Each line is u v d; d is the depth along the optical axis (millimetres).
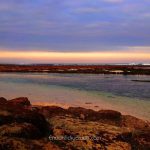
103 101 30984
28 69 140500
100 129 12102
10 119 11273
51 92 40125
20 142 9484
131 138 11406
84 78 81062
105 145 10633
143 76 96062
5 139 9414
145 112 23953
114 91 43344
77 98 33188
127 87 51000
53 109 17781
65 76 92875
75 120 13734
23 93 38219
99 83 61188
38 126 11617
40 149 9477
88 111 17734
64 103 28422
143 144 10977
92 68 147500
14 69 139250
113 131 11930
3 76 89000
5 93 38000
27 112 12008
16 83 58250
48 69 142625
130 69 124750
